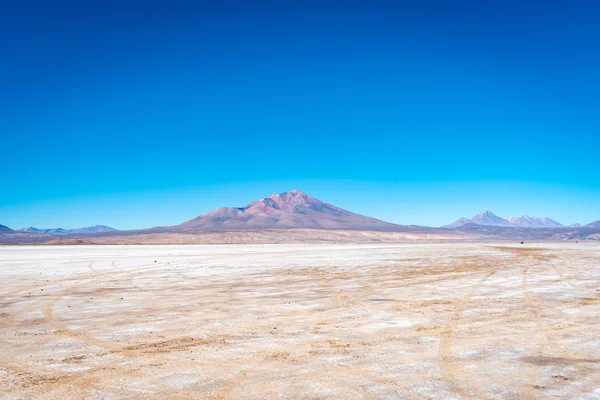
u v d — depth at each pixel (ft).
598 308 57.31
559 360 34.78
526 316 52.24
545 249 233.76
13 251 224.74
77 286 82.38
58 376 31.58
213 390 28.66
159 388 29.07
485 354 36.45
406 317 51.88
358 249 247.91
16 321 50.72
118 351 37.91
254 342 40.65
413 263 134.31
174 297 68.28
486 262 137.18
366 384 29.53
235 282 88.02
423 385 29.27
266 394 27.89
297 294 71.00
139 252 216.13
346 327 46.70
